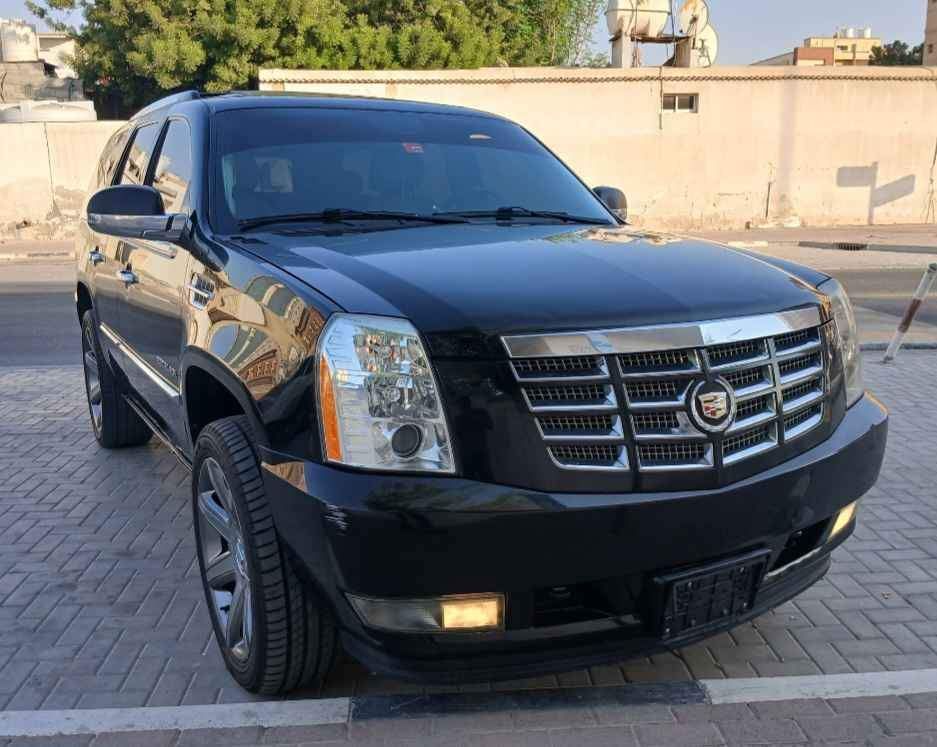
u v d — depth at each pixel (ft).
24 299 42.91
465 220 12.09
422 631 7.96
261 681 9.51
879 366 26.76
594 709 9.64
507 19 95.86
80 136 70.54
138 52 77.10
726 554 8.59
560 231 11.53
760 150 75.41
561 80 71.82
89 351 19.42
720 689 10.02
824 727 9.36
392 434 7.83
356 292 8.44
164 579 13.06
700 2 80.43
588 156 73.72
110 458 18.69
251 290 9.46
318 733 9.22
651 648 8.51
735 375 8.59
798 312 9.23
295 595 9.05
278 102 13.35
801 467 8.95
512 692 9.94
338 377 7.98
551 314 8.07
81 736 9.24
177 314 11.66
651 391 8.13
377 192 12.25
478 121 14.74
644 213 75.51
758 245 66.39
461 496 7.69
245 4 75.20
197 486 10.61
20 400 23.61
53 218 71.41
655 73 72.54
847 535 10.34
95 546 14.23
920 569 13.25
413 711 9.58
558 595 8.38
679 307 8.43
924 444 19.15
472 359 7.82
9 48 93.25
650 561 8.17
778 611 11.98
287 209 11.60
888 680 10.23
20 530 14.85
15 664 10.72
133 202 11.51
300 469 8.17
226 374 9.56
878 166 77.15
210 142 12.25
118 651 11.02
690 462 8.24
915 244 63.72
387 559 7.71
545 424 7.89
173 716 9.54
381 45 79.15
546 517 7.76
